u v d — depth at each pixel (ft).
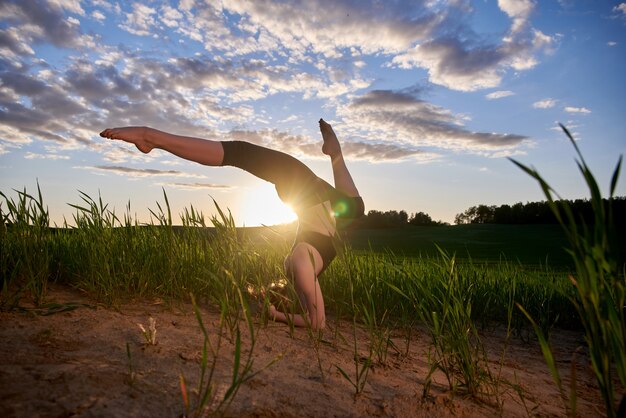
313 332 9.63
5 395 4.50
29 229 9.57
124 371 5.60
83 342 6.53
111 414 4.48
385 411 5.90
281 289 10.50
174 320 8.59
